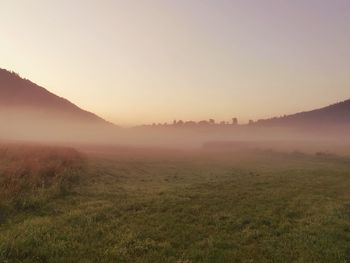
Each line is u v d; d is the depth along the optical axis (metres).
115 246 11.82
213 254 11.44
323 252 11.79
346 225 15.36
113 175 35.62
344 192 25.48
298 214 17.83
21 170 25.89
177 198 21.22
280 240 13.23
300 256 11.51
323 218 16.73
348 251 11.91
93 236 12.98
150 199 20.67
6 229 13.30
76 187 24.59
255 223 15.69
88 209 17.34
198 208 18.41
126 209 17.88
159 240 12.98
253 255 11.56
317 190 26.03
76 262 10.52
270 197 22.33
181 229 14.41
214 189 25.94
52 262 10.38
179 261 10.75
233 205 19.66
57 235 12.68
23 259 10.36
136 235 13.20
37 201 17.73
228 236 13.58
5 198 17.16
